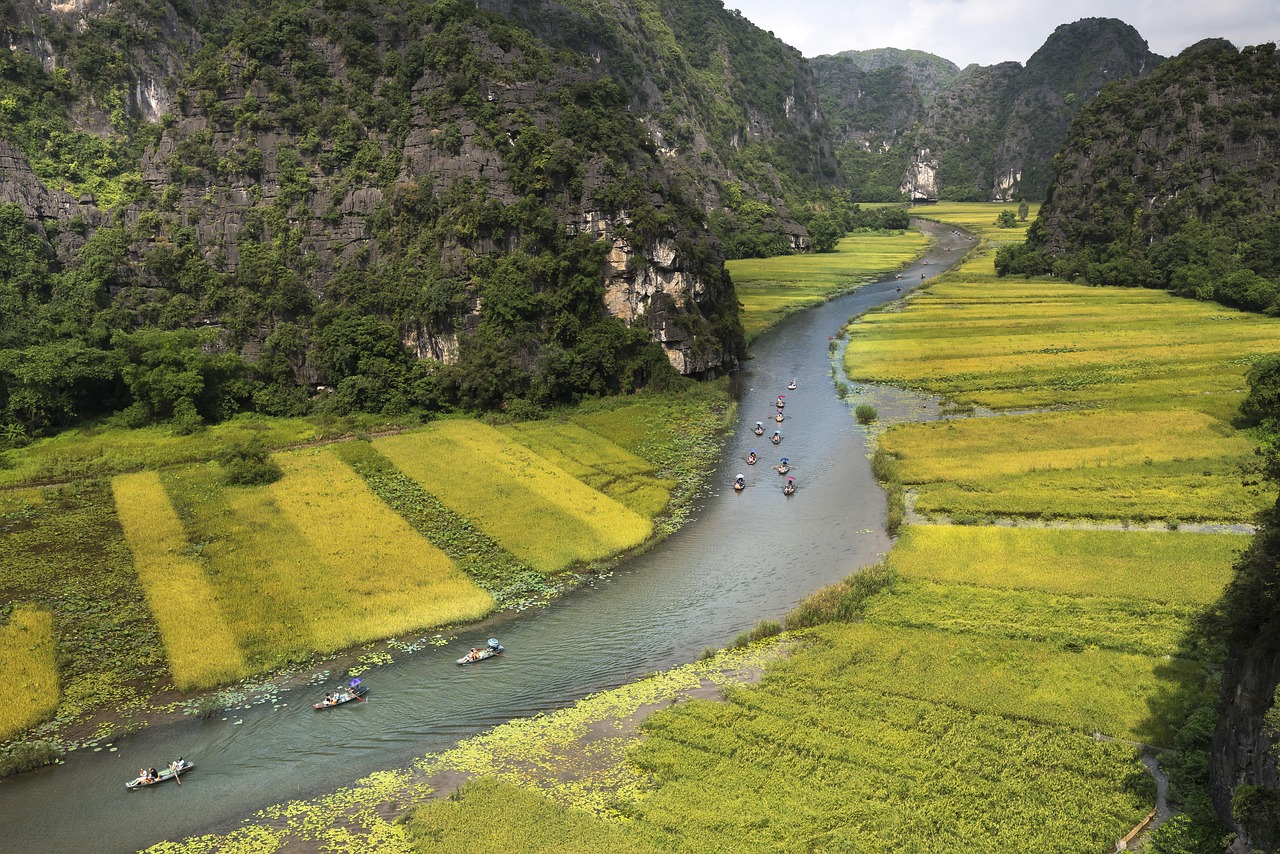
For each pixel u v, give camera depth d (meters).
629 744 49.25
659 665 58.03
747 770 46.19
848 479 90.50
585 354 114.31
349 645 60.06
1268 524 42.72
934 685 52.78
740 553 74.50
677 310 123.19
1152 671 53.38
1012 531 74.38
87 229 115.25
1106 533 73.12
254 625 61.31
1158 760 45.53
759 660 57.53
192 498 82.88
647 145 134.50
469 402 110.19
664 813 42.91
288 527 77.00
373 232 117.44
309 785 47.28
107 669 57.09
